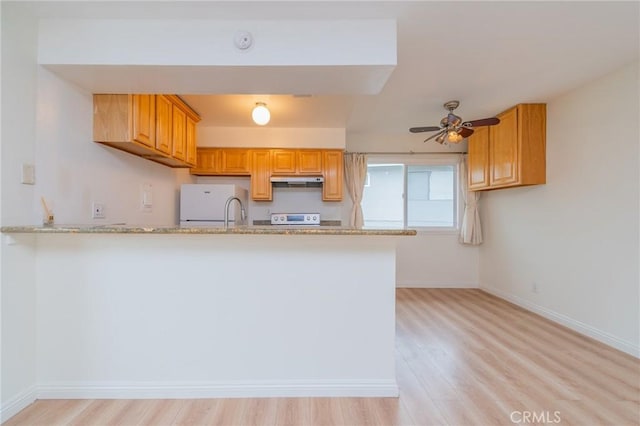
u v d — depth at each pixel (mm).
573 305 3236
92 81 2164
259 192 4480
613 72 2783
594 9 1873
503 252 4465
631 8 1861
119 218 2748
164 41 1941
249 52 1958
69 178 2172
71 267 1965
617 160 2768
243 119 3969
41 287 1956
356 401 1956
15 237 1791
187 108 3404
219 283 2008
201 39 1947
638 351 2570
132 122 2430
